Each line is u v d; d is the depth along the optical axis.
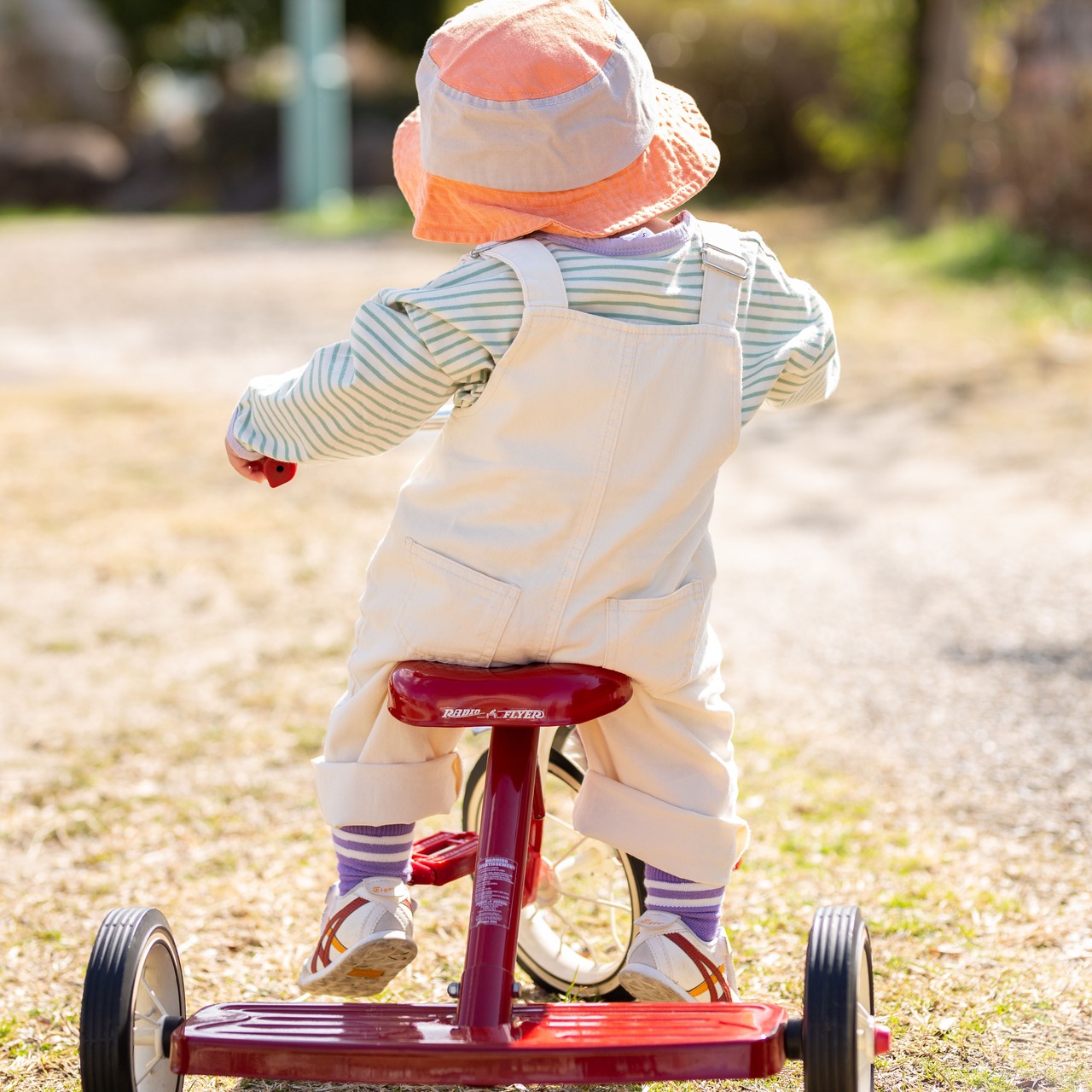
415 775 2.73
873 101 17.95
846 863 3.93
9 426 9.59
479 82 2.45
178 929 3.71
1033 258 13.66
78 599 6.46
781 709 5.06
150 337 12.91
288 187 31.06
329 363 2.49
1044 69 15.25
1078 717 4.84
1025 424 8.80
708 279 2.52
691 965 2.68
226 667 5.63
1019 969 3.35
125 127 38.44
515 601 2.48
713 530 7.21
